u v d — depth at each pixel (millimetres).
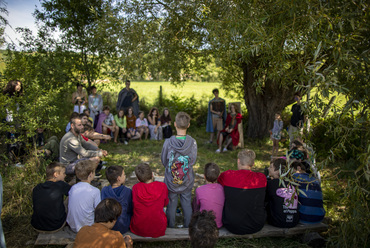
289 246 3262
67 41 8797
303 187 3404
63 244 3064
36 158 4527
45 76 7949
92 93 8641
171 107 11523
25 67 5438
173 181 3289
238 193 3180
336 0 2740
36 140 5391
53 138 5387
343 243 2771
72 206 3086
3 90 4879
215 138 9391
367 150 2145
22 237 3348
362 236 2598
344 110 2301
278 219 3320
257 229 3207
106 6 6938
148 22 6957
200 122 10922
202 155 7344
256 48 2867
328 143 6543
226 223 3229
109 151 7297
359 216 2547
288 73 3102
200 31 7047
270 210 3402
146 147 7836
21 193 3928
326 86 2145
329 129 2463
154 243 3322
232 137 7746
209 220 2055
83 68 9125
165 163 3398
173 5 6859
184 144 3258
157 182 3188
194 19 6691
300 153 4023
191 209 3498
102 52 8555
